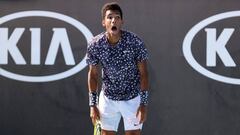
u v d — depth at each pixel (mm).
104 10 13625
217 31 17594
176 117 17766
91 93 14258
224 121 17703
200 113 17719
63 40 17797
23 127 17938
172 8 17672
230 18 17578
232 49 17578
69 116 17891
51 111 17891
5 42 17797
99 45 13742
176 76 17703
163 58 17703
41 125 17938
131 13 17719
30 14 17797
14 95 17891
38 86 17859
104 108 14414
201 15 17609
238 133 17688
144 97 13898
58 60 17797
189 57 17656
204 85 17672
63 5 17797
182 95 17703
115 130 14781
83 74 17797
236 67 17594
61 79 17828
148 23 17703
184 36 17656
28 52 17797
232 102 17656
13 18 17797
